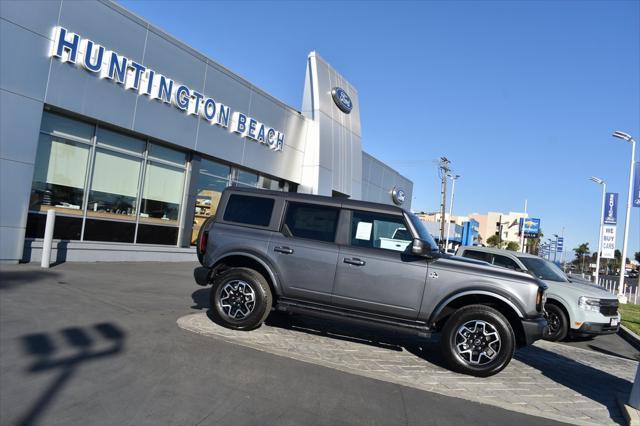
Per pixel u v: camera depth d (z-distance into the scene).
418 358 6.67
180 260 15.34
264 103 18.34
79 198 12.16
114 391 4.31
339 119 23.56
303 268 6.62
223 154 16.34
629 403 5.36
